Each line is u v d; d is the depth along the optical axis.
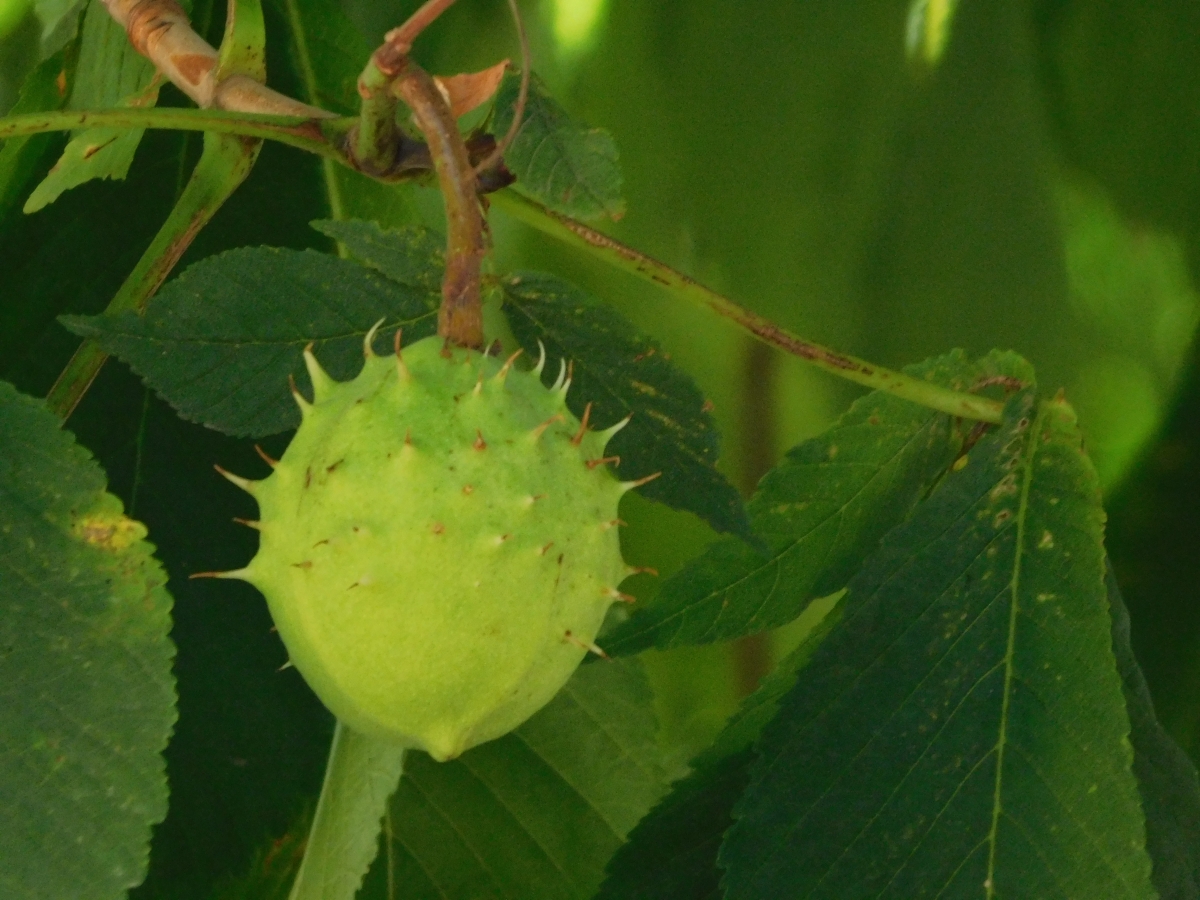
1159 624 0.67
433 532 0.49
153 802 0.50
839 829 0.54
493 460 0.50
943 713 0.55
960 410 0.57
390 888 0.63
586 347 0.54
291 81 0.64
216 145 0.56
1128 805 0.54
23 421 0.51
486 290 0.54
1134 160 0.68
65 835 0.50
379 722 0.50
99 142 0.59
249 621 0.64
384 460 0.50
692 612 0.57
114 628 0.51
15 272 0.62
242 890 0.63
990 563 0.56
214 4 0.63
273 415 0.53
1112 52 0.68
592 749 0.64
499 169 0.54
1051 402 0.56
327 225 0.55
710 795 0.57
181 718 0.63
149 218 0.64
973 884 0.54
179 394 0.53
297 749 0.64
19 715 0.50
